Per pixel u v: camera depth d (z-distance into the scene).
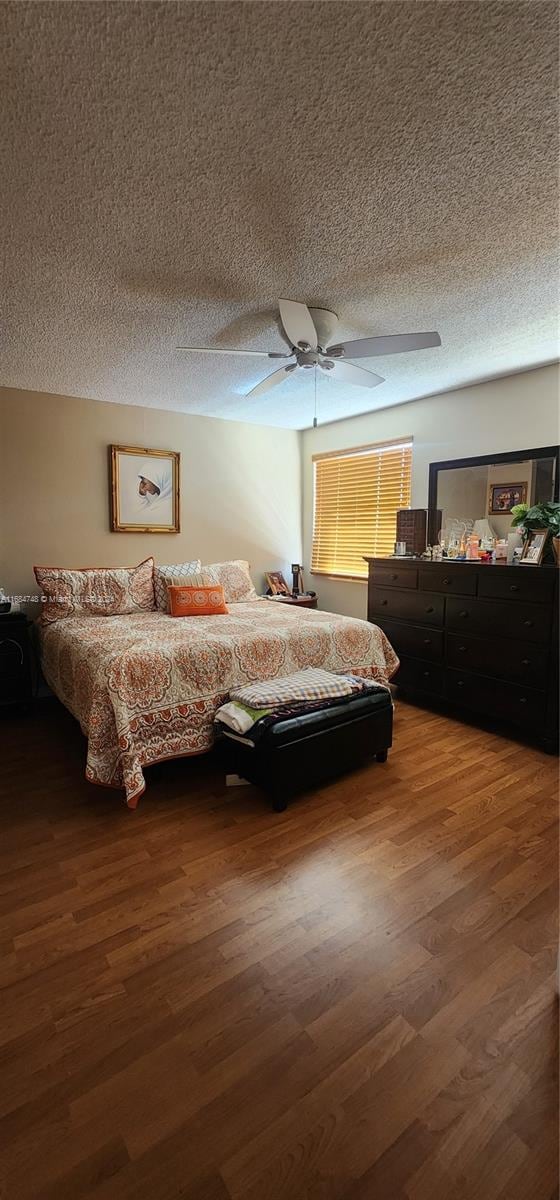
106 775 2.30
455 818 2.25
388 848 2.04
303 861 1.95
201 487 4.78
